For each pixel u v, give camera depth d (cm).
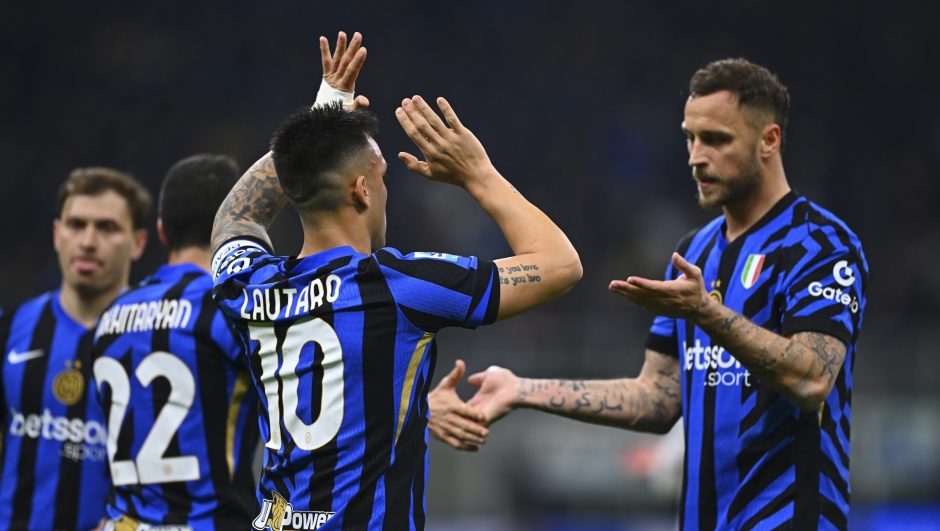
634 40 6850
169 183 1278
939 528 3106
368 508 841
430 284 860
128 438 1198
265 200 1015
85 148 6100
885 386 3494
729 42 6825
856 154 6250
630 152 6334
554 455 3219
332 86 1023
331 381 857
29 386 1447
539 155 6366
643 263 5431
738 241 1143
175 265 1259
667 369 1228
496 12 6938
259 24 6631
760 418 1079
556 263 886
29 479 1433
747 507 1083
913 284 5294
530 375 3653
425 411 897
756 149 1112
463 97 6650
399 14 6825
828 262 1062
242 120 6272
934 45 6644
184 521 1169
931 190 6022
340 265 873
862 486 3272
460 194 5619
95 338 1271
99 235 1462
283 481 873
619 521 3125
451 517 3192
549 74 6725
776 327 1091
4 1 6406
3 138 6109
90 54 6444
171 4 6606
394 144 6150
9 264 5578
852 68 6662
